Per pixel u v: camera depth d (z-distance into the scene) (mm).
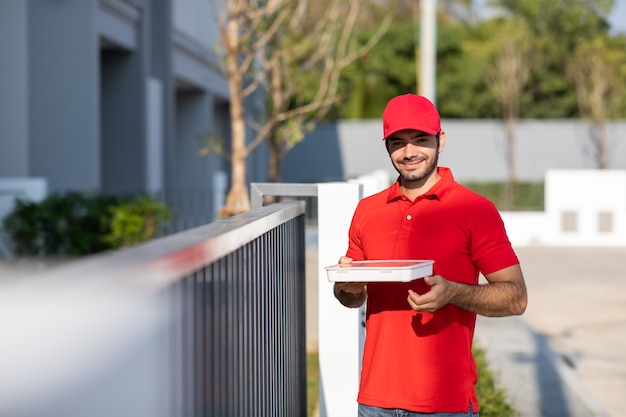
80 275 1553
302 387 4863
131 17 16672
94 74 14109
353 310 5324
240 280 2977
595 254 20891
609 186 23328
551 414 7504
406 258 3666
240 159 12898
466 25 50656
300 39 15992
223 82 26688
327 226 5301
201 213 20312
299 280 4789
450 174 3752
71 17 14047
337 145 37250
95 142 14117
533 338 10922
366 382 3727
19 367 1350
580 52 40688
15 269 11031
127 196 13828
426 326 3617
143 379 1803
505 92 41000
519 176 37750
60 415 1432
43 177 14055
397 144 3717
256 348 3303
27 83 13742
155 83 18781
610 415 7582
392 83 46031
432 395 3596
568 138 37750
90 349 1519
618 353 10266
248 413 3104
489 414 7281
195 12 22531
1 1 13641
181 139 24344
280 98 17766
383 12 48719
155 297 1903
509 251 3621
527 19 46625
